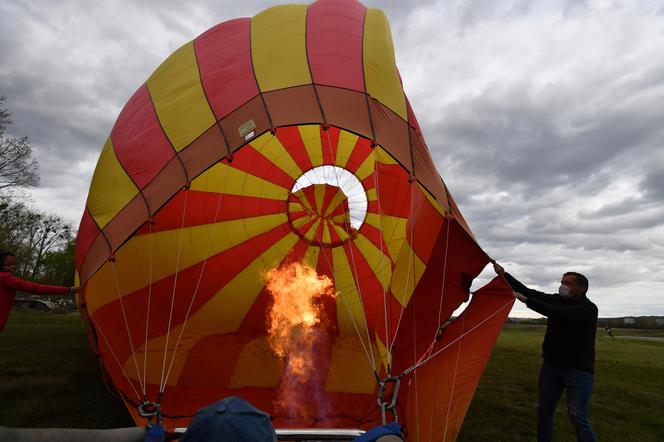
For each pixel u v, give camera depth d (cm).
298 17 586
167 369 589
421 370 464
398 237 814
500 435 477
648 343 2239
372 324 816
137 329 610
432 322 492
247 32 586
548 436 382
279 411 511
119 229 455
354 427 472
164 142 491
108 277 573
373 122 450
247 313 785
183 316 718
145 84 634
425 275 517
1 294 445
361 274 847
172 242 711
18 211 3216
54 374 677
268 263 820
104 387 611
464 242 476
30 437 145
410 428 427
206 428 113
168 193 441
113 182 499
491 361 1016
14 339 1048
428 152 492
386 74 509
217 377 593
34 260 4534
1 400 539
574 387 368
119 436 186
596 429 511
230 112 471
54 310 2623
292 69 493
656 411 602
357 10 614
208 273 764
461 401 392
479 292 473
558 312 374
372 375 598
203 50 595
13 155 2622
